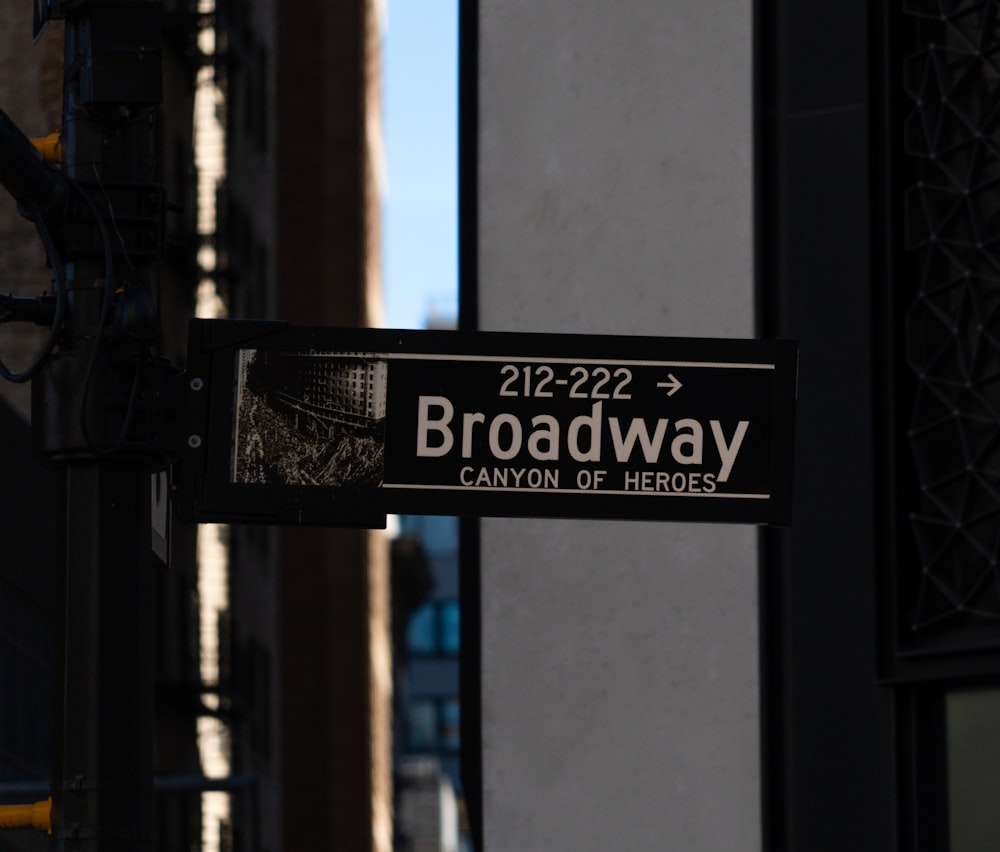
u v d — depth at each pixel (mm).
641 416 8312
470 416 8281
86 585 8188
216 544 49906
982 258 14766
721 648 15594
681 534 15914
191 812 43969
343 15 76125
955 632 14438
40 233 8422
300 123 75250
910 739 14531
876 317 15227
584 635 16094
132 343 8312
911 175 15359
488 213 17094
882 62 15586
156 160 8695
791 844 14945
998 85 14805
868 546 14906
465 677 16656
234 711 46031
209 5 49312
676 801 15500
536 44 17203
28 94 31359
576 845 15766
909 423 14992
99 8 8547
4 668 28734
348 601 71375
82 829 8008
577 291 16625
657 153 16516
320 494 8195
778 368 8383
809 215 15641
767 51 16219
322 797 69750
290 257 74562
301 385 8273
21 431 30328
